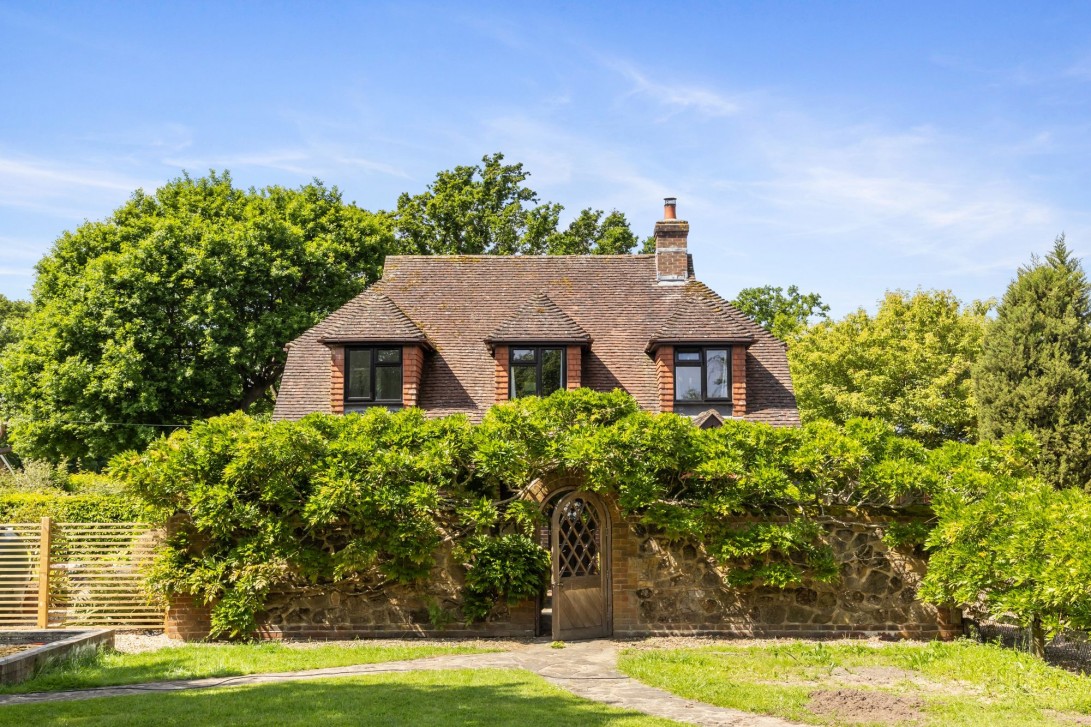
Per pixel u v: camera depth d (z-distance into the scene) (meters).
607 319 24.27
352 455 15.87
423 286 25.00
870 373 37.59
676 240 25.55
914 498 16.78
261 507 16.30
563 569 16.38
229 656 14.07
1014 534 13.70
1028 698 11.10
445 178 44.78
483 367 23.05
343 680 12.13
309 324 33.69
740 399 22.11
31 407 32.50
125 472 15.66
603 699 11.23
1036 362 24.66
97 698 10.74
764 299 57.03
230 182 38.72
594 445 15.64
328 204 38.03
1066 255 25.31
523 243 44.78
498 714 9.90
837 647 14.91
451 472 16.28
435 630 16.48
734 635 16.64
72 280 33.41
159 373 31.91
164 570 15.93
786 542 16.08
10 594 16.59
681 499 16.83
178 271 32.22
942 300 38.75
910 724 9.77
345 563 15.79
